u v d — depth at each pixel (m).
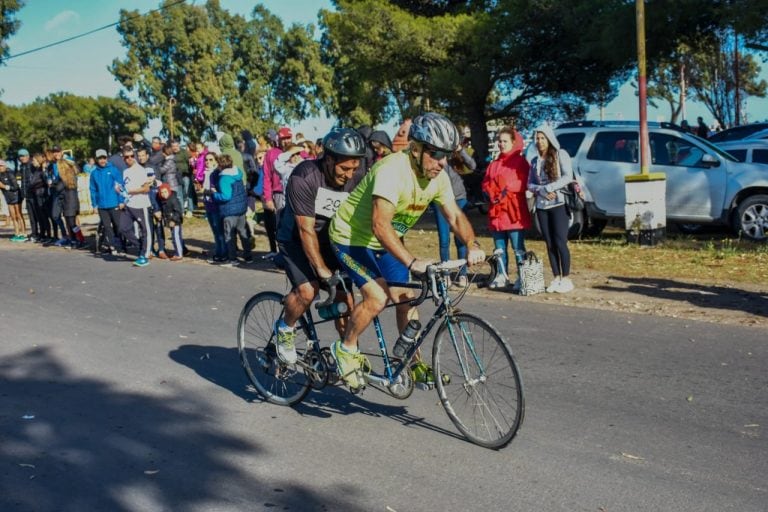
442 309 4.42
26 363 6.33
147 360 6.32
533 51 20.27
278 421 4.86
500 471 4.01
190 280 10.21
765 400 4.98
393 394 4.62
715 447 4.26
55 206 14.77
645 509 3.56
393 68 22.09
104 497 3.82
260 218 11.46
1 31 36.56
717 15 15.66
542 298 8.27
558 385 5.39
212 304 8.54
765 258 10.12
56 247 14.77
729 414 4.75
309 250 4.61
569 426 4.62
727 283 8.74
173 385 5.65
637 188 11.54
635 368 5.73
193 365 6.16
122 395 5.44
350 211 4.40
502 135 8.44
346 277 4.66
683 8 15.70
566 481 3.88
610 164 12.39
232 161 11.36
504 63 20.16
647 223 11.51
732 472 3.94
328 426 4.75
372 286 4.36
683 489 3.76
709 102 36.22
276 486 3.91
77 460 4.29
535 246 11.95
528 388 5.35
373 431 4.64
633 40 16.66
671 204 12.17
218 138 11.65
